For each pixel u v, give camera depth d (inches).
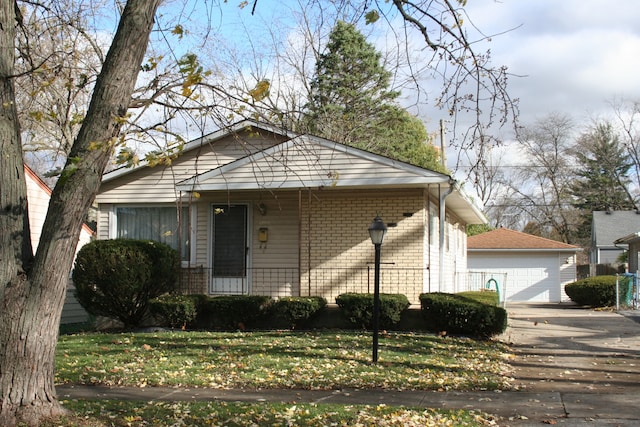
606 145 1852.9
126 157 251.8
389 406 307.1
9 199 242.1
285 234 633.6
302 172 582.2
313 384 355.9
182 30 315.6
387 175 569.3
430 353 450.9
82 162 243.9
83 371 383.6
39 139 802.8
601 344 521.0
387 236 608.4
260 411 291.6
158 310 571.8
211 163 654.5
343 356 431.5
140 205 669.9
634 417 293.7
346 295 572.1
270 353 442.0
